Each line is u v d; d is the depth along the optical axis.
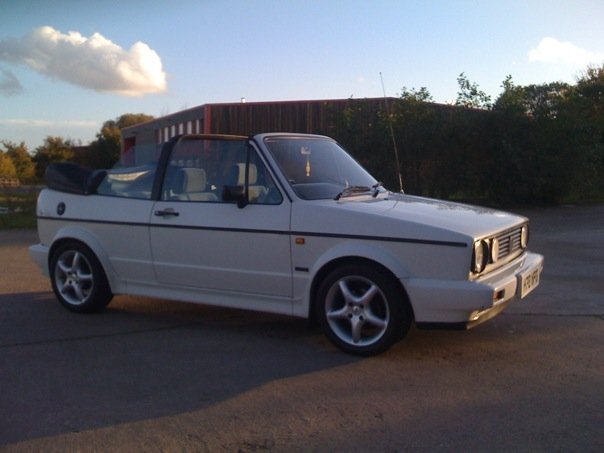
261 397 5.04
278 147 6.52
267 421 4.62
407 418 4.64
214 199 6.57
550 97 19.80
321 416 4.69
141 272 6.98
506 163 19.45
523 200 20.64
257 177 6.36
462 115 19.72
